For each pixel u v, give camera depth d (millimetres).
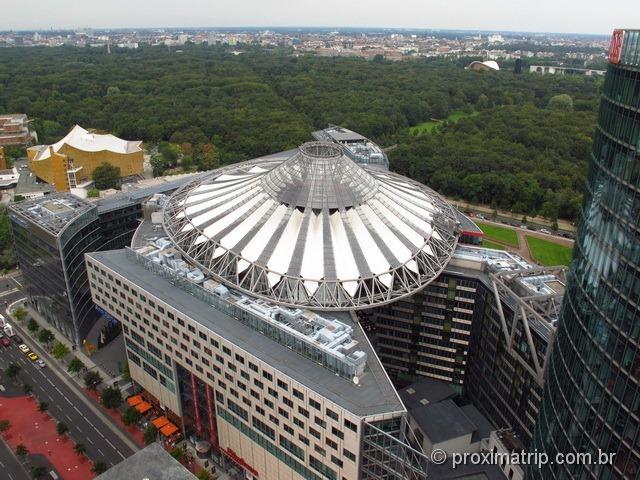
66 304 142375
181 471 69500
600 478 63812
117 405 121250
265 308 100000
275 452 94500
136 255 122000
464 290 121125
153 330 112375
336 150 132875
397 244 118312
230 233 119312
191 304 106250
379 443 78062
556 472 74625
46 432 116375
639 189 57125
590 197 70938
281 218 119938
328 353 86875
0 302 169125
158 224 139625
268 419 92688
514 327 103125
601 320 64562
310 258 111125
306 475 90062
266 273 108812
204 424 110875
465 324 124000
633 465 58219
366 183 128500
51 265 140875
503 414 111938
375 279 108938
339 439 80938
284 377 85875
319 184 122062
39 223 139750
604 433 63281
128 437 115688
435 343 127875
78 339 145125
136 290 112625
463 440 102062
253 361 90562
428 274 115750
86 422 119750
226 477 106750
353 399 80875
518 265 121812
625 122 60625
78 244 143750
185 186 151375
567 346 74875
